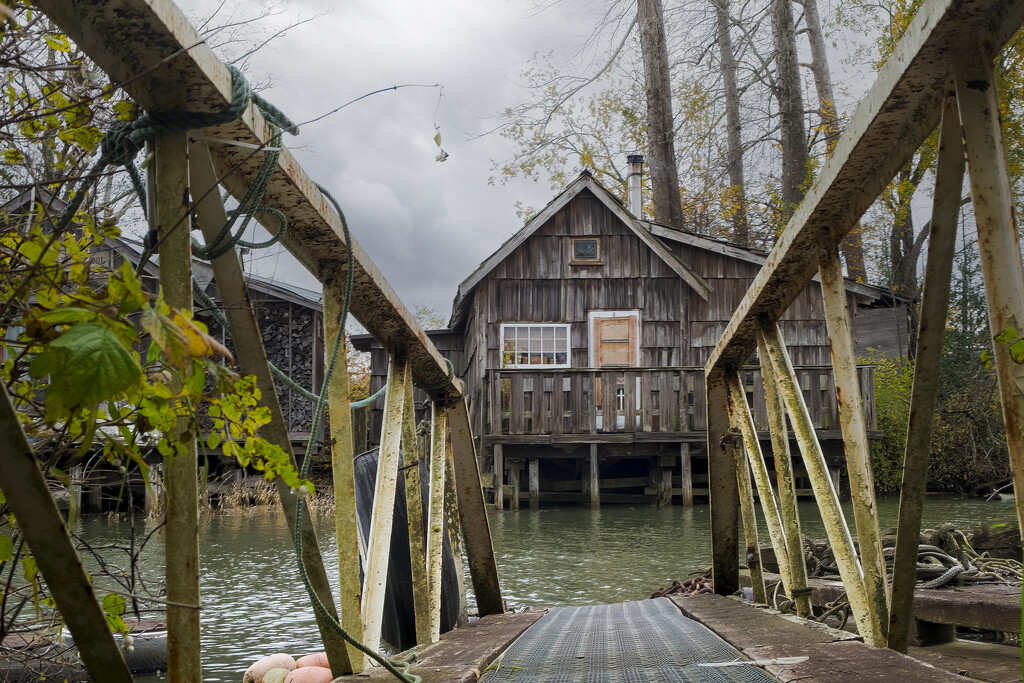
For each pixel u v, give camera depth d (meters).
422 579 3.18
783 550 3.68
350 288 2.11
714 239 18.36
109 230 1.72
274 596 6.29
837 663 2.14
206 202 1.68
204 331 1.09
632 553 8.68
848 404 2.55
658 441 14.89
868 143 2.19
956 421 14.76
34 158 1.70
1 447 1.06
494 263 17.83
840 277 2.66
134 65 1.42
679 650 2.62
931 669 2.00
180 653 1.42
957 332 16.41
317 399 1.96
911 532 2.25
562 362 18.14
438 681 2.15
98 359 0.92
